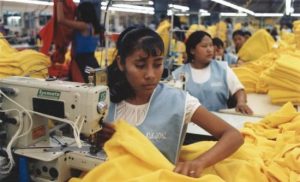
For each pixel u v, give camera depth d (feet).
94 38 10.99
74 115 3.96
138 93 4.36
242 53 15.52
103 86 4.07
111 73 4.47
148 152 3.52
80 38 10.64
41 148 4.25
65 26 10.46
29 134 4.27
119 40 4.26
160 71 4.00
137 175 3.41
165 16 19.92
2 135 4.38
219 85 8.84
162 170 3.32
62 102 4.00
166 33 13.64
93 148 4.05
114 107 4.49
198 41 8.86
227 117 7.72
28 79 4.42
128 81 4.22
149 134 4.27
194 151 4.61
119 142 3.59
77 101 3.92
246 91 10.28
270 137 5.81
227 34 28.99
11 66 7.93
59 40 10.75
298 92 8.23
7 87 4.27
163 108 4.38
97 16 11.20
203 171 3.80
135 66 3.92
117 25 46.01
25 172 4.09
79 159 3.96
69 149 4.18
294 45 11.57
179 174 3.37
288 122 6.21
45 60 9.04
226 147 3.94
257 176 3.89
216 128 4.20
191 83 8.86
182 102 4.37
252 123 6.41
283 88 8.50
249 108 8.18
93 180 3.46
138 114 4.41
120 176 3.38
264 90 10.16
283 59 8.55
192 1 30.17
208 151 3.92
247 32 18.75
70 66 10.77
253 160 4.33
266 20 58.70
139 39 3.86
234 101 8.88
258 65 10.82
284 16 48.75
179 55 14.83
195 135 5.91
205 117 4.29
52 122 4.63
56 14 10.32
